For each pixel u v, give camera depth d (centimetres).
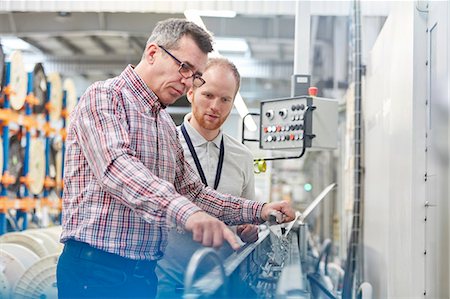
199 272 117
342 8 440
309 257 267
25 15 709
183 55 167
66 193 169
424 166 239
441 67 219
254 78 995
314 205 350
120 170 147
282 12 432
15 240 372
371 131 381
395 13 292
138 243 158
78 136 160
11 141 448
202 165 247
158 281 135
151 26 689
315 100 303
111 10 437
